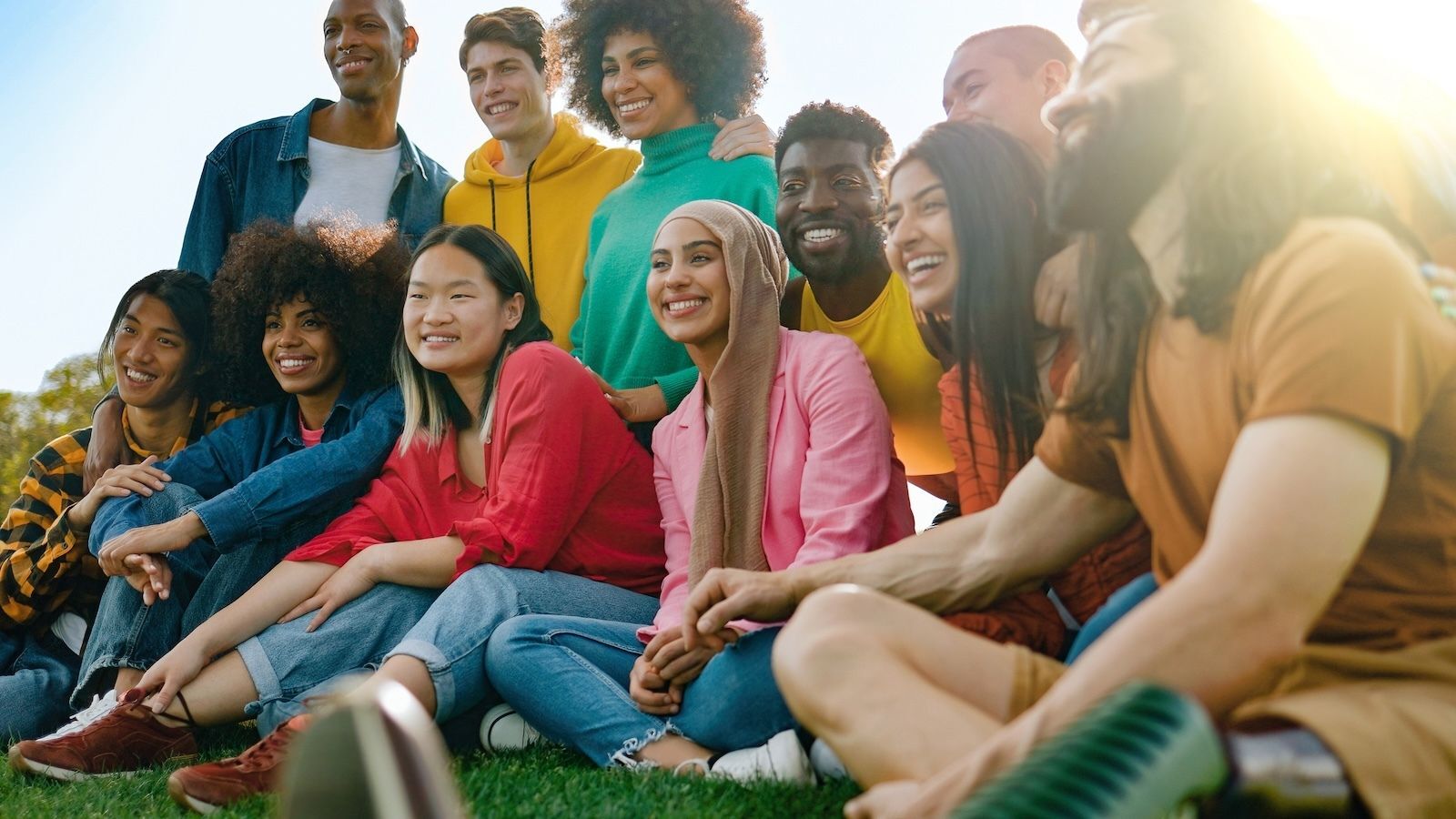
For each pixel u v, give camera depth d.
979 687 2.10
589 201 5.32
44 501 4.83
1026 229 3.14
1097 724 1.46
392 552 3.96
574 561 3.93
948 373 3.33
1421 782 1.65
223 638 3.87
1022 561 2.47
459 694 3.50
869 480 3.51
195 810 3.11
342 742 1.25
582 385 4.03
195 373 4.89
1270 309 1.87
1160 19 2.12
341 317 4.62
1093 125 2.12
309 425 4.78
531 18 5.42
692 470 3.87
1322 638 1.97
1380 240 1.86
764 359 3.76
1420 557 1.92
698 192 4.79
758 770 3.02
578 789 2.92
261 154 5.71
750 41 5.07
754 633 3.14
